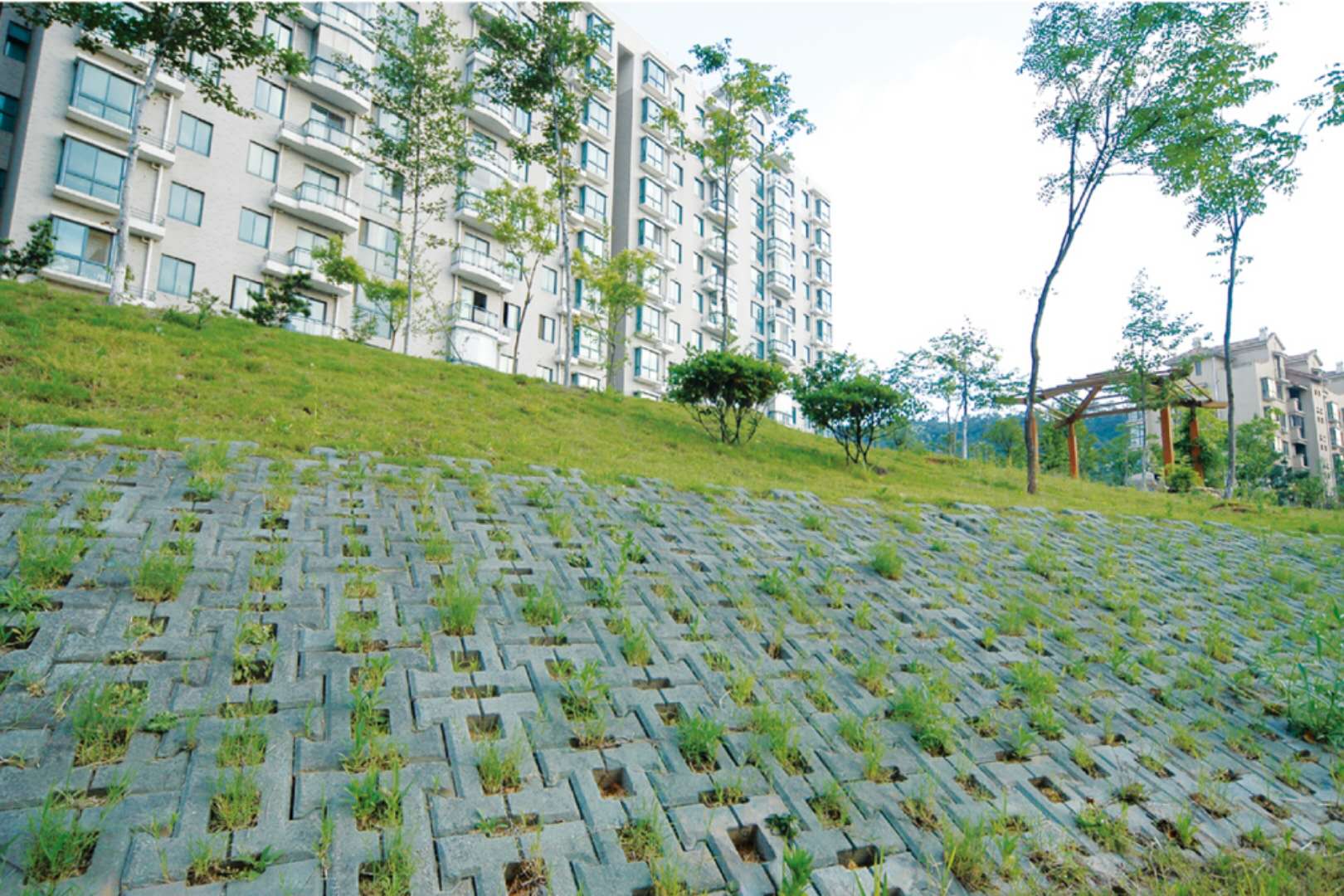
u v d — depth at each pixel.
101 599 4.29
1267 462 42.09
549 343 35.75
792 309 55.34
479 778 3.60
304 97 27.83
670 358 42.91
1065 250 18.31
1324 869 4.08
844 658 5.66
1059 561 9.60
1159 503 18.64
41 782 3.05
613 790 3.82
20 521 4.91
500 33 22.56
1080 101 17.78
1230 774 5.12
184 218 24.36
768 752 4.26
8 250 18.95
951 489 15.75
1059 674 6.16
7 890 2.60
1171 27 16.31
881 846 3.71
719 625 5.72
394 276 29.12
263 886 2.82
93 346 9.77
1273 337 59.03
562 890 3.09
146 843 2.89
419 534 6.07
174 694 3.71
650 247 41.78
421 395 12.20
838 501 10.62
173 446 6.79
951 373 34.72
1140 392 26.05
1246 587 10.15
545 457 10.00
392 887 2.91
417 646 4.55
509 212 24.02
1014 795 4.39
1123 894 3.73
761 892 3.26
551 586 5.59
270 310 20.97
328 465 7.24
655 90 43.66
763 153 24.75
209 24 16.09
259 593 4.73
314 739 3.61
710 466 12.96
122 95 23.17
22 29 22.95
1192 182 18.06
